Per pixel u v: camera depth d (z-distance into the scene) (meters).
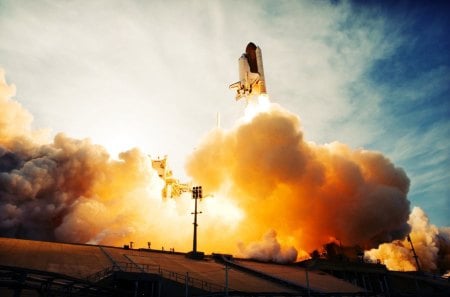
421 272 83.50
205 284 41.59
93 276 35.22
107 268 37.81
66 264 38.22
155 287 36.81
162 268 45.69
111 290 31.89
